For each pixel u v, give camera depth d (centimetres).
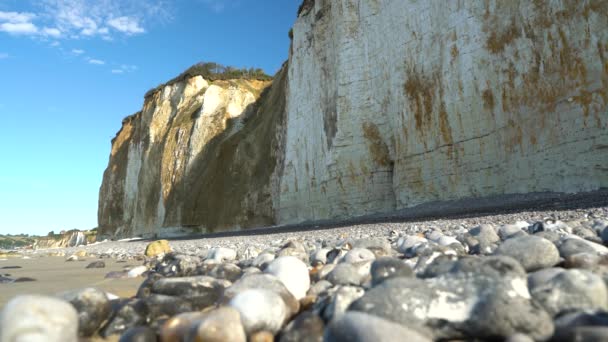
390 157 2106
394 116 2042
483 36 1628
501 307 168
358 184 2184
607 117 1212
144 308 252
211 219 3562
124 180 5356
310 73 2767
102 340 228
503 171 1539
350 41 2292
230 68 5138
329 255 477
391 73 2072
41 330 150
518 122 1480
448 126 1758
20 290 418
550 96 1377
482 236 463
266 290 210
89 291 243
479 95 1631
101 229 5425
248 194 3328
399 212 1780
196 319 201
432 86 1838
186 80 4909
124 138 5828
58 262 971
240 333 175
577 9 1309
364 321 150
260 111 4047
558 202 1066
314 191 2569
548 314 171
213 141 4125
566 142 1311
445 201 1705
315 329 188
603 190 1149
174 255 623
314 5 2859
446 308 176
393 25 2083
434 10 1866
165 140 4550
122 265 742
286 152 2939
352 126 2227
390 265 255
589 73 1272
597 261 265
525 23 1471
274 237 1278
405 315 173
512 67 1513
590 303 186
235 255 636
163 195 4288
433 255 296
